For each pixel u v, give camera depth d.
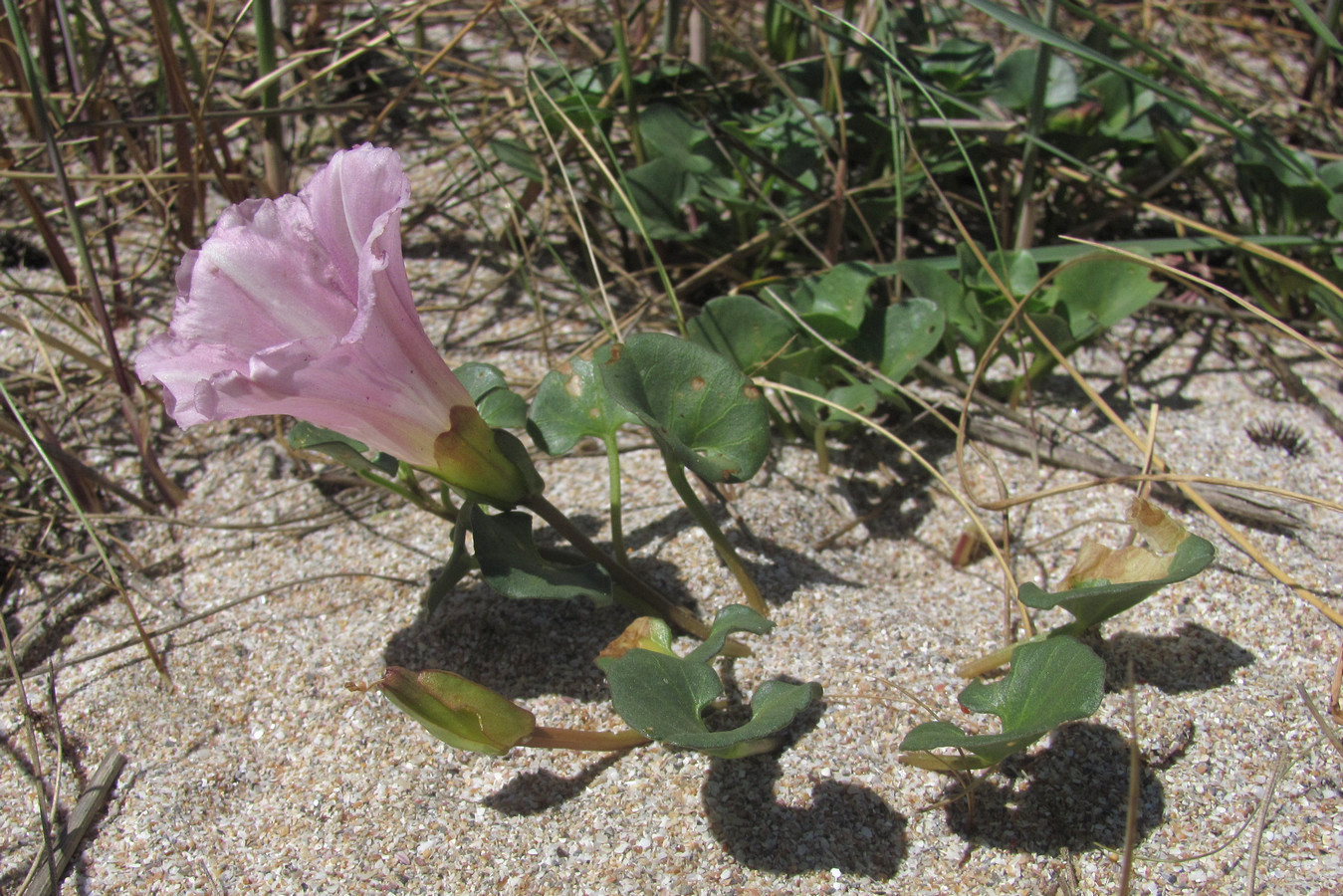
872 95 0.35
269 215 0.24
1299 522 0.29
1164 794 0.26
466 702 0.25
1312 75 0.39
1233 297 0.29
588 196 0.35
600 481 0.31
